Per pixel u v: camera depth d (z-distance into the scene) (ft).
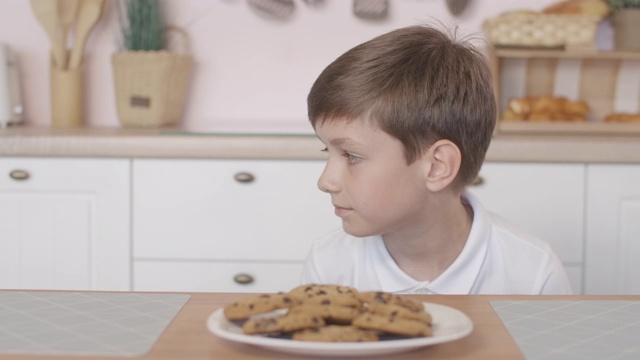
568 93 8.38
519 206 6.86
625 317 2.59
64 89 8.18
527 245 3.86
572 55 7.68
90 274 7.09
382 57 3.43
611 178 6.86
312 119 3.47
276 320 2.17
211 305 2.72
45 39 8.55
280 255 7.00
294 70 8.59
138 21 8.05
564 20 7.71
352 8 8.50
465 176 3.69
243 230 6.99
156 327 2.44
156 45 8.09
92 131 7.45
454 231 3.77
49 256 7.09
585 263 6.92
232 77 8.59
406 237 3.75
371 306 2.26
